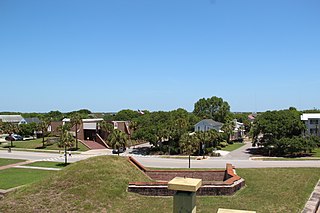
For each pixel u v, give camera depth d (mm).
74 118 78500
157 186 23672
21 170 47219
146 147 77250
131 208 21344
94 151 70500
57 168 48906
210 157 60594
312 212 20844
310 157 58594
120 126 82188
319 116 80938
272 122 64938
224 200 22938
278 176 30281
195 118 107000
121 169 27047
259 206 21766
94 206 21109
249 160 55469
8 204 21344
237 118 141625
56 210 20438
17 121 117062
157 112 93688
